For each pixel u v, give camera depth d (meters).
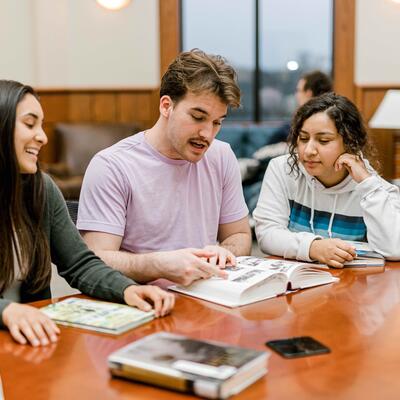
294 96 6.14
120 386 1.07
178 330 1.34
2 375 1.12
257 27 6.07
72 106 6.09
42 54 5.84
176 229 2.03
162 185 2.00
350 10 5.88
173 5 6.07
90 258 1.71
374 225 2.08
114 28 6.07
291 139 2.24
